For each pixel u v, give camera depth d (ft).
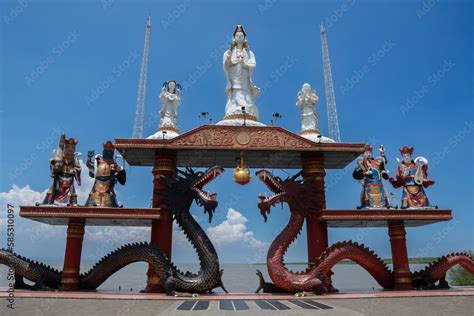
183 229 70.59
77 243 71.10
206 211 69.46
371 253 72.49
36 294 64.13
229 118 80.48
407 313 46.83
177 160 82.07
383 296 62.90
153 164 84.69
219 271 67.92
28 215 67.72
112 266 70.23
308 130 81.51
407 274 73.10
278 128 74.43
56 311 48.75
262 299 60.44
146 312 47.83
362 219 71.05
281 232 71.41
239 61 84.89
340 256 69.87
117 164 75.51
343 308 50.78
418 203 74.08
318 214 72.74
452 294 64.80
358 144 74.84
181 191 71.41
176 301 58.29
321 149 74.02
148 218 69.21
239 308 50.85
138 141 72.59
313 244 72.64
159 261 67.56
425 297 62.08
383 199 74.59
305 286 65.67
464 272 105.50
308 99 83.61
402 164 77.05
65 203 70.79
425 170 76.13
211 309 50.03
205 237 69.97
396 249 74.28
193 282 66.33
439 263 75.00
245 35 87.97
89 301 57.72
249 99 83.92
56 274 71.61
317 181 75.72
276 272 66.80
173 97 82.28
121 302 56.80
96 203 70.95
